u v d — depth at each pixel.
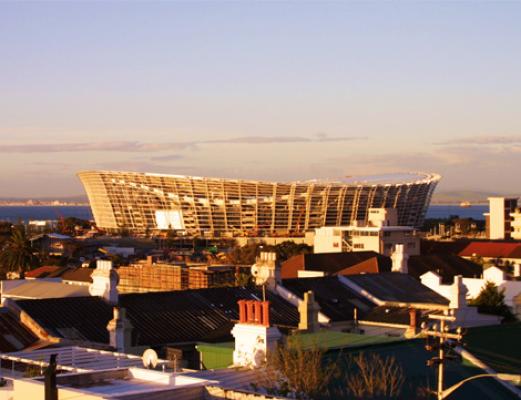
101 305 58.16
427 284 85.62
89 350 43.44
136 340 53.56
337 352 40.56
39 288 84.31
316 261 146.38
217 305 61.56
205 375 35.22
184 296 62.00
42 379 31.22
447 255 142.38
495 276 99.81
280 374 34.84
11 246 186.50
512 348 44.22
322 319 62.53
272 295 65.88
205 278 138.75
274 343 37.66
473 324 61.44
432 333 32.34
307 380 34.41
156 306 59.62
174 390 29.98
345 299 68.44
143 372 33.25
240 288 65.75
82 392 28.72
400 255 86.62
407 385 37.31
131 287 147.38
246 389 33.91
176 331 56.00
